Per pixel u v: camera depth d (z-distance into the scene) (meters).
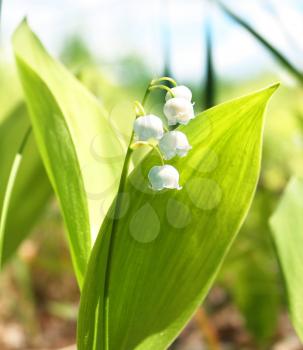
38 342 0.56
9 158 0.29
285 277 0.21
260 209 0.41
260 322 0.38
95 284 0.19
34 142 0.29
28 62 0.22
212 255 0.19
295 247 0.22
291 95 0.51
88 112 0.23
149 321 0.19
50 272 0.62
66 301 0.62
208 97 0.32
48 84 0.23
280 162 0.50
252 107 0.18
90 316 0.19
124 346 0.19
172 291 0.19
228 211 0.19
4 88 0.38
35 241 0.60
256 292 0.38
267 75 0.97
